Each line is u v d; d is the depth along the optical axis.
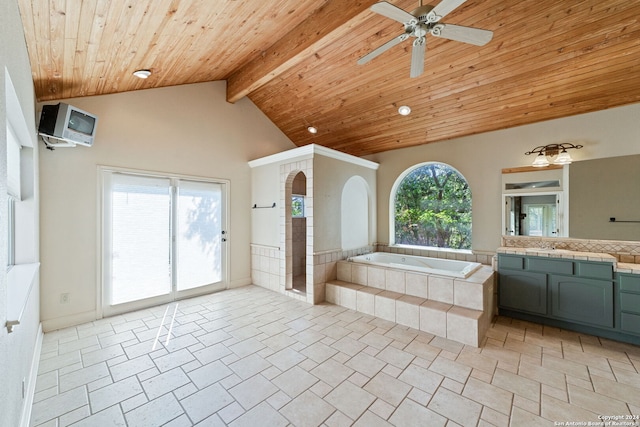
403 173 5.03
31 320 2.11
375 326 3.12
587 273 2.86
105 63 2.58
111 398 1.92
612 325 2.74
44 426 1.67
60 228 3.04
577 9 2.35
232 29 2.76
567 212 3.44
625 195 3.10
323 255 4.03
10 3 1.33
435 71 3.24
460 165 4.34
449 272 3.30
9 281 1.92
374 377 2.16
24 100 1.84
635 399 1.89
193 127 4.17
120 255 3.46
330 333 2.93
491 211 4.04
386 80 3.56
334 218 4.27
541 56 2.78
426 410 1.80
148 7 1.96
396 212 5.42
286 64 3.36
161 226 3.82
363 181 5.01
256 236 4.81
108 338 2.80
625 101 3.07
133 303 3.56
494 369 2.26
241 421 1.71
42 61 2.24
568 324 3.01
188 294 4.10
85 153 3.21
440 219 5.01
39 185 2.88
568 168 3.44
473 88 3.33
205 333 2.92
